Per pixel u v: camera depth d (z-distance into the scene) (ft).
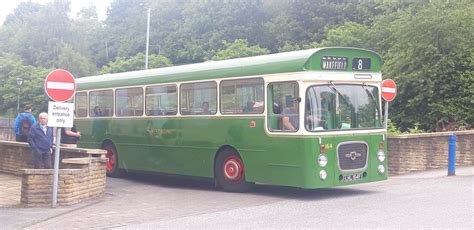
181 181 58.18
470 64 81.25
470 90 80.23
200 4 229.25
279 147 42.73
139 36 241.55
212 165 48.70
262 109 44.09
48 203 40.01
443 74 82.28
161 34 233.35
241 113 45.85
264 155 43.91
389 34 102.47
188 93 51.08
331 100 42.52
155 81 54.90
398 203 37.96
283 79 42.50
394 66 85.66
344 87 43.29
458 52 82.28
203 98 49.52
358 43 116.26
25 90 199.00
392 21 102.99
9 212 37.37
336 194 44.37
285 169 42.37
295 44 196.13
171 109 53.01
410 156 59.62
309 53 41.65
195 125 50.21
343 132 42.73
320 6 205.16
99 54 257.34
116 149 60.59
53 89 38.45
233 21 222.48
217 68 48.29
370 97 44.88
